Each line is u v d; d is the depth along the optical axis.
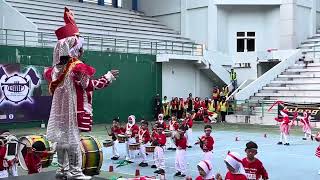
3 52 27.80
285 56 39.25
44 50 29.50
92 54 32.28
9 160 10.58
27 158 10.04
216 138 25.03
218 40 42.06
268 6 42.19
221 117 35.12
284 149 21.05
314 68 37.16
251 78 39.97
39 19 34.78
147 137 16.89
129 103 34.66
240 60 40.56
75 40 5.40
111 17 41.53
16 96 27.88
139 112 35.34
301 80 36.53
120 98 34.03
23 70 28.31
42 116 29.22
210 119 34.41
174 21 44.88
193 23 43.28
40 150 10.05
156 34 41.72
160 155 15.84
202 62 38.62
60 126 5.39
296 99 34.56
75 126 5.35
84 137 8.37
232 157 7.85
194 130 29.20
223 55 40.44
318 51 38.62
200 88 39.97
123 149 21.11
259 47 42.75
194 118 34.84
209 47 41.72
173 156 19.19
